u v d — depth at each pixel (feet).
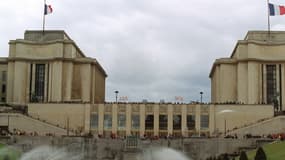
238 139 499.51
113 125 633.20
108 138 509.76
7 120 595.47
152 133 631.97
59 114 635.66
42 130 594.24
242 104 628.28
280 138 492.54
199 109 631.97
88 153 501.56
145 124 634.43
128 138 508.12
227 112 625.00
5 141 500.74
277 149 425.69
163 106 636.89
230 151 497.46
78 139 503.20
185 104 634.84
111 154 501.56
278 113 639.76
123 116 635.66
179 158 500.33
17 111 637.30
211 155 497.87
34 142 501.97
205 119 629.92
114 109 636.07
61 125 632.79
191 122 630.74
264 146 462.19
